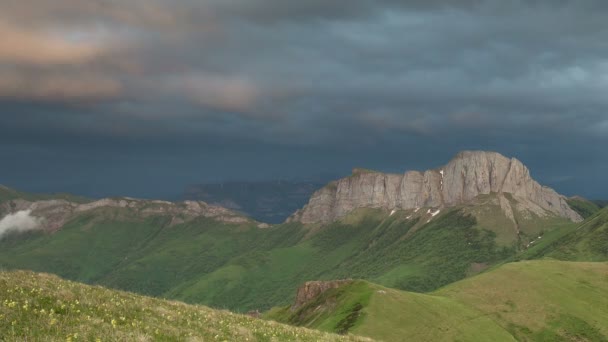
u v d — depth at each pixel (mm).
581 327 126625
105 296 32219
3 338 19562
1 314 22234
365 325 110312
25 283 29062
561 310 134000
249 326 36156
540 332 125125
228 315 39594
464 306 134375
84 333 22016
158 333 25734
